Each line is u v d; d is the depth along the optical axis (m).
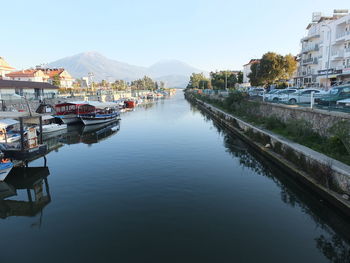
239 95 34.44
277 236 8.21
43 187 12.72
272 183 12.89
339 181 9.58
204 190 11.89
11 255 7.40
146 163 16.23
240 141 22.94
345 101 14.84
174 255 7.23
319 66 46.38
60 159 17.72
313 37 49.25
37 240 8.14
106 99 70.06
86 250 7.54
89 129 32.50
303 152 12.30
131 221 9.15
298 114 18.38
